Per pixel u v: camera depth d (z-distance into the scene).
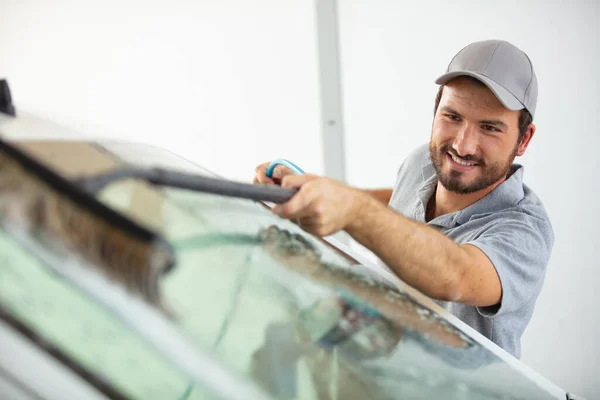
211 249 0.71
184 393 0.53
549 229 1.46
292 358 0.66
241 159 3.28
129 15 3.25
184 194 0.77
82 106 3.42
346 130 3.08
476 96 1.41
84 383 0.48
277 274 0.78
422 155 1.83
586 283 2.64
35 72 3.43
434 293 1.06
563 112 2.60
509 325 1.39
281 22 3.09
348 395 0.68
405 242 0.97
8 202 0.49
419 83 2.92
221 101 3.24
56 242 0.49
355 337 0.77
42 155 0.56
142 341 0.52
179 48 3.24
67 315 0.49
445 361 0.84
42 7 3.36
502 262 1.21
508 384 0.87
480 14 2.73
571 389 2.69
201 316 0.60
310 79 3.11
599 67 2.52
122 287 0.50
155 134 3.35
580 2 2.51
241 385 0.57
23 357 0.47
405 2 2.86
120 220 0.48
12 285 0.48
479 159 1.44
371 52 2.97
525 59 1.45
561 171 2.63
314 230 0.86
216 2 3.14
